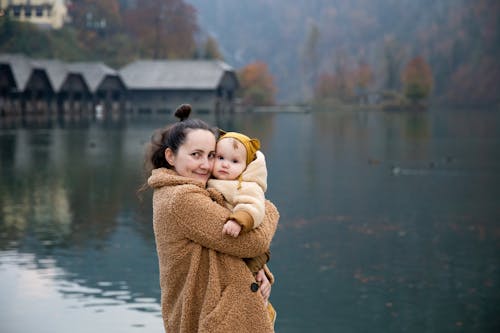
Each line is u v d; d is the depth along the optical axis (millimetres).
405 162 30984
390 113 101812
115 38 124812
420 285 11141
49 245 13242
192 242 3160
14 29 103438
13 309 9281
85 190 20641
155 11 133750
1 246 13133
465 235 15109
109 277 10977
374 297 10570
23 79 67812
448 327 9352
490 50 156125
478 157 33406
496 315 9875
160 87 88125
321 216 17203
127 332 8547
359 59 184000
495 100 141375
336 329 9094
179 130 3252
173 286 3209
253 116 82625
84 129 50500
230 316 3117
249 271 3191
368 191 21797
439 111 112625
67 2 124938
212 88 87625
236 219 3053
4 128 50438
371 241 14414
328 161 31297
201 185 3197
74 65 84000
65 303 9602
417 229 15727
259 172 3219
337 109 122125
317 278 11500
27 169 25953
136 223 15469
